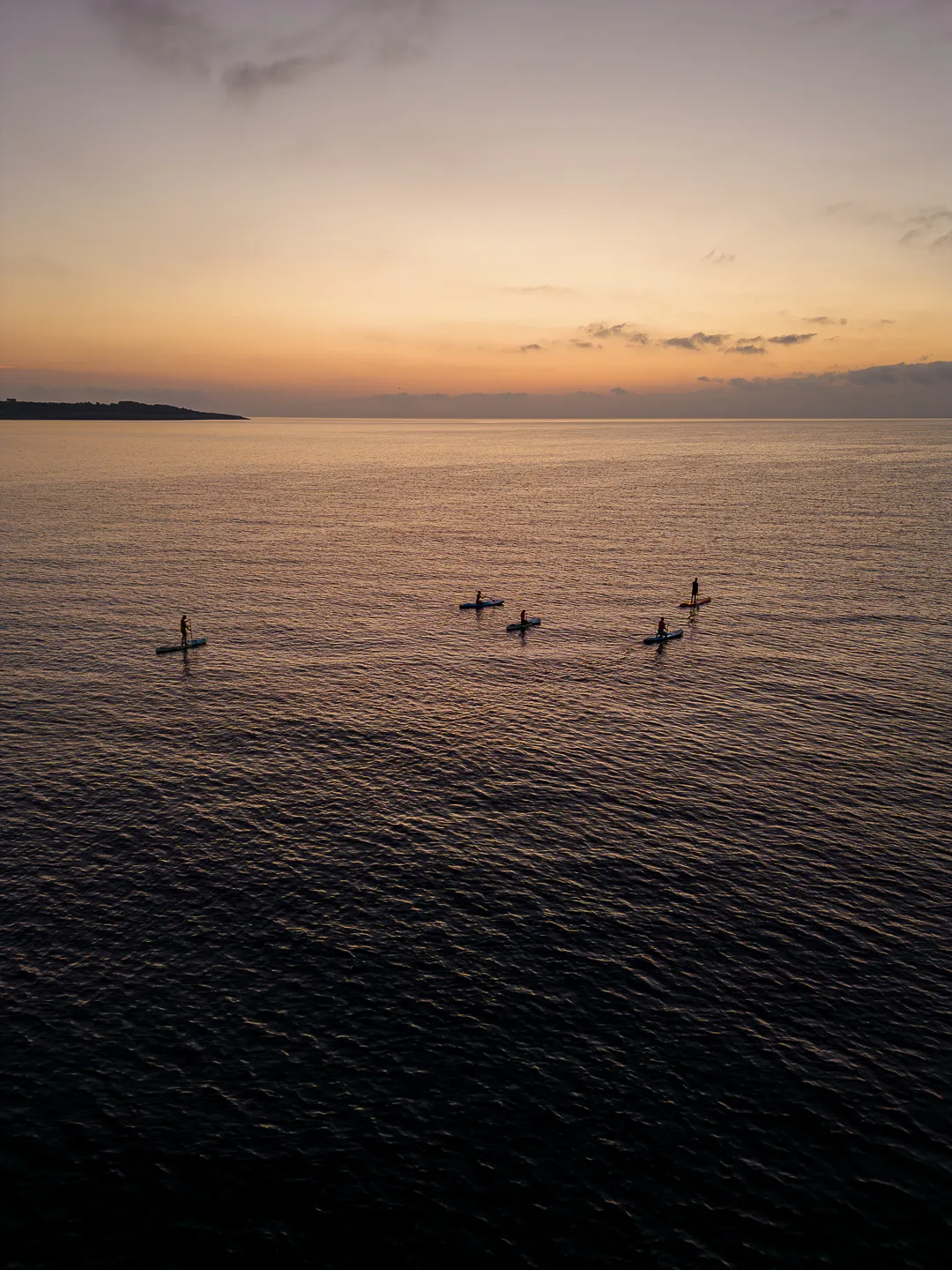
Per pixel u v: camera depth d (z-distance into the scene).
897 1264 22.06
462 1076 27.59
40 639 73.12
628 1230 22.92
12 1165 24.36
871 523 139.00
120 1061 27.88
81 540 121.50
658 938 34.22
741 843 41.16
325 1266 22.02
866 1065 28.09
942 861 39.72
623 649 72.44
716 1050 28.66
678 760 50.25
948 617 81.19
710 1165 24.70
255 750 51.22
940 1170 24.52
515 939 34.00
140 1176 24.22
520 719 56.59
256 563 107.38
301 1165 24.61
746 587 94.62
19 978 31.31
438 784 46.97
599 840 41.31
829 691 61.72
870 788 46.81
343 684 63.34
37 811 43.19
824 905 36.34
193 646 71.75
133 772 47.91
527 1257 22.27
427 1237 22.75
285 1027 29.44
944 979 32.03
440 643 74.06
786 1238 22.69
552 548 120.12
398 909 35.78
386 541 125.31
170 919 34.84
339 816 43.34
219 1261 22.09
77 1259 22.08
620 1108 26.52
